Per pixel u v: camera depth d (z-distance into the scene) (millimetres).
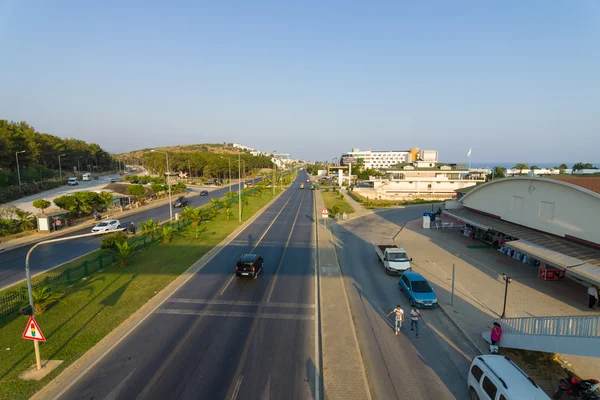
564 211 22266
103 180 107312
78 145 137625
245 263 22984
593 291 18594
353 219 50156
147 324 16484
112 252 26562
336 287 21781
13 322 16375
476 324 16766
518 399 9266
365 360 13672
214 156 143500
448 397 11484
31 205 55750
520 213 26891
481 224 29125
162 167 133500
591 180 23516
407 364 13438
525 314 17891
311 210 59688
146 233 33094
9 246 32000
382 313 18141
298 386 11922
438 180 79938
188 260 27156
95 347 14320
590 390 11344
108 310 17797
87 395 11352
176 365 13109
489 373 10570
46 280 20219
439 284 22406
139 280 22391
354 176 135625
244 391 11617
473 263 27281
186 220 42875
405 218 51031
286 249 31656
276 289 21312
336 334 15594
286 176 166125
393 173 81250
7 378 12117
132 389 11680
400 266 24234
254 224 45000
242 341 14977
